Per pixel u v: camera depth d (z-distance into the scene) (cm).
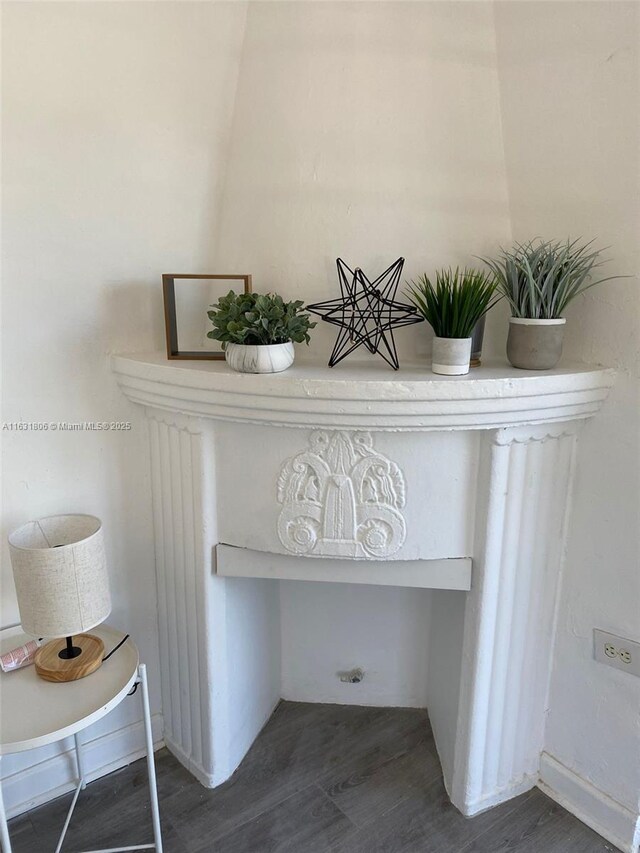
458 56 132
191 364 132
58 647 133
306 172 135
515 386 117
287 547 135
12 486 137
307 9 131
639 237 122
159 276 147
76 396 141
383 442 126
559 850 143
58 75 125
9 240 126
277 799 155
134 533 157
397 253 136
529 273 124
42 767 151
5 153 122
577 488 140
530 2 128
